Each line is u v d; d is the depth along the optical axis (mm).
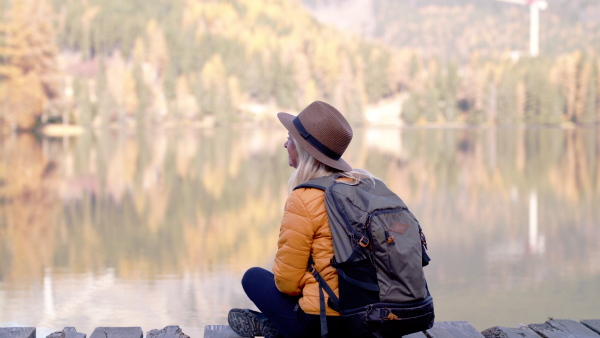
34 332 2691
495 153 34656
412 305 2123
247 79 109750
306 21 147000
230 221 12430
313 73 116062
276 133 68625
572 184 18859
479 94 102000
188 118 96688
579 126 93750
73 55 114625
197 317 5777
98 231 11078
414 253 2119
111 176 22031
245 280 2475
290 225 2203
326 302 2186
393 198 2225
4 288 6805
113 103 89500
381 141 49625
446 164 27344
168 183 20031
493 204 14547
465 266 7953
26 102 63719
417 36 174750
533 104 99438
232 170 24734
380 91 113000
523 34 167875
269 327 2566
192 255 8859
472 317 5824
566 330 2830
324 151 2258
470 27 173125
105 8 122188
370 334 2127
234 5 141250
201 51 116812
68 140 49312
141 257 8688
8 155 32469
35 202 15148
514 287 6883
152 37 115812
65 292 6645
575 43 161375
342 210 2133
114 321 5645
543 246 9320
